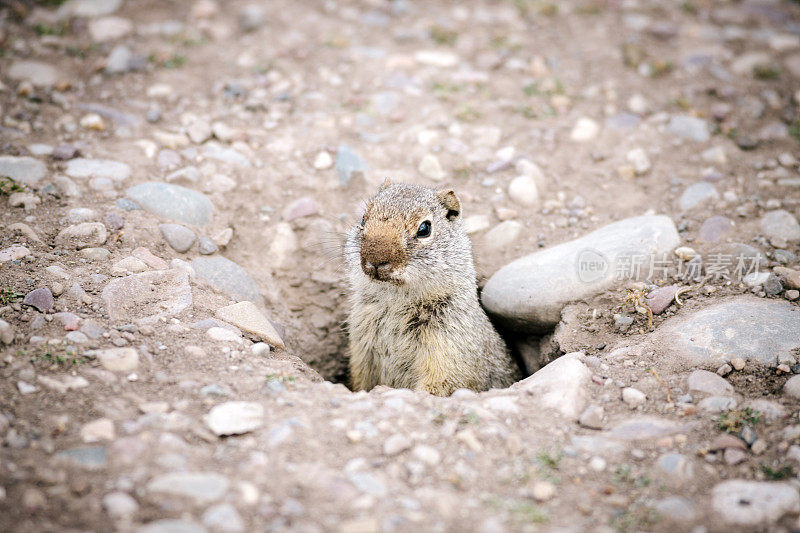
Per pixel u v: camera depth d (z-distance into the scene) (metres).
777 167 7.08
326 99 8.02
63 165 6.39
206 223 6.29
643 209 6.76
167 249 5.81
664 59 8.94
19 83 7.61
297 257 6.62
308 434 3.87
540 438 4.03
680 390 4.54
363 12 9.80
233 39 9.03
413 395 4.41
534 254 6.29
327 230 6.67
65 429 3.69
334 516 3.30
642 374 4.75
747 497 3.55
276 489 3.43
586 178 7.18
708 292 5.55
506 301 6.05
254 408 4.02
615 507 3.51
